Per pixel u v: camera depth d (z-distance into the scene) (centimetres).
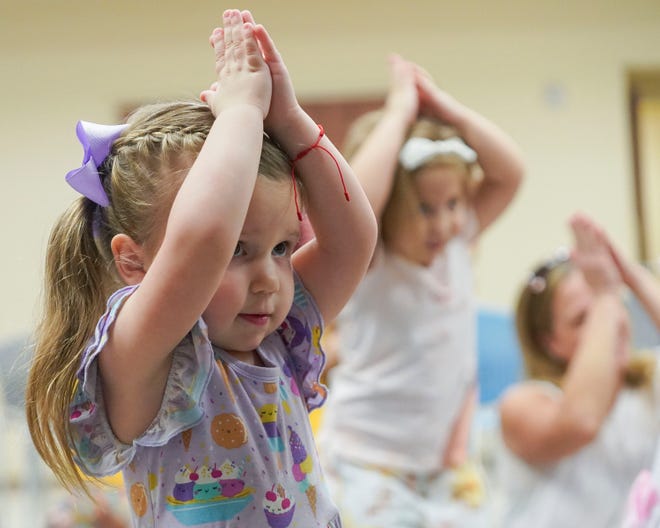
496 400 363
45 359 105
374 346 197
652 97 532
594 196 518
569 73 515
